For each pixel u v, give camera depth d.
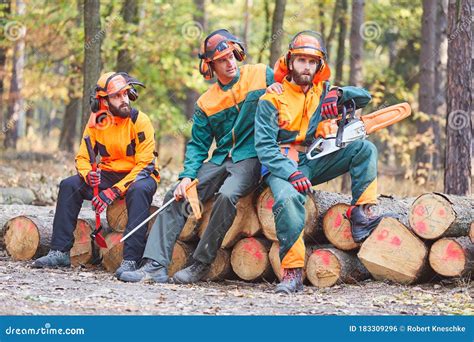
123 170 12.11
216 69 11.37
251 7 32.75
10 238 12.84
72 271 12.03
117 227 12.26
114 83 11.77
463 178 14.11
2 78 29.66
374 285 11.02
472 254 10.69
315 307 9.73
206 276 11.73
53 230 12.26
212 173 11.52
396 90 28.48
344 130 11.13
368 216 11.16
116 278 11.42
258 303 9.88
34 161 26.78
